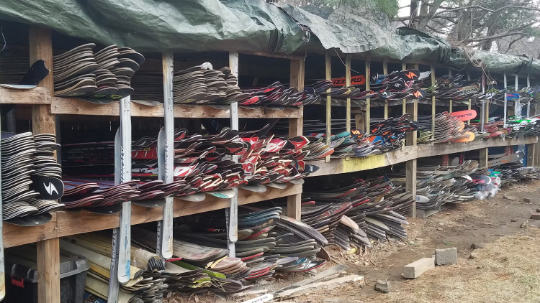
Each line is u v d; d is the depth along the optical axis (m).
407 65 8.30
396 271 5.80
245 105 4.95
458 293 4.77
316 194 7.04
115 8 3.36
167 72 4.06
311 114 8.09
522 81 12.20
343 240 6.54
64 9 3.15
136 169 4.36
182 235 4.95
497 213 9.42
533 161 13.55
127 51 3.50
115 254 3.73
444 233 7.84
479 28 14.92
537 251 6.31
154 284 3.94
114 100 3.65
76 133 5.52
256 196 5.17
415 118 8.28
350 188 7.20
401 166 9.49
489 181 10.59
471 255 6.23
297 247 5.39
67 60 3.27
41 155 3.14
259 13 4.79
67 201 3.49
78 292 3.64
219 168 4.61
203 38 3.99
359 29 6.04
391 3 6.51
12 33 3.96
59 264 3.38
